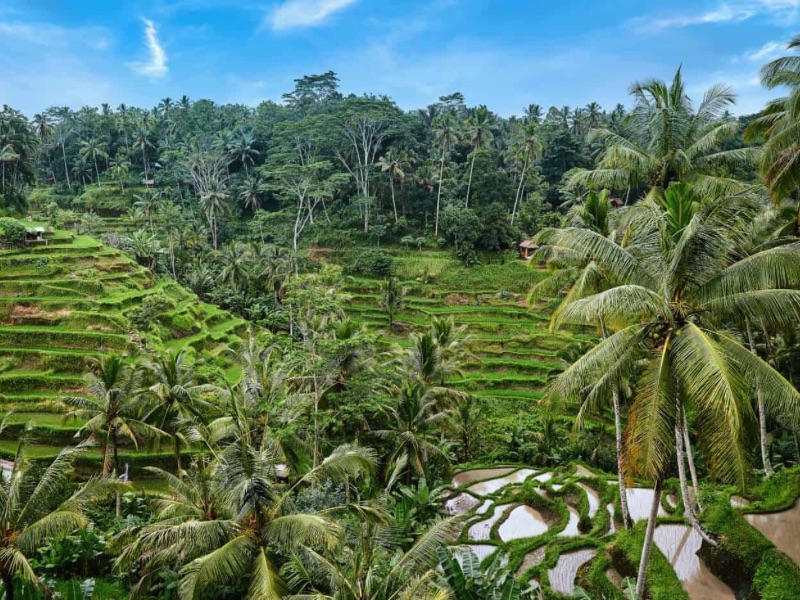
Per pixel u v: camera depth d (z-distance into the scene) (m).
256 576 12.23
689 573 16.91
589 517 22.41
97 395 22.80
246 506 13.37
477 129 67.25
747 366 10.88
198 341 40.53
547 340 49.25
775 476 20.27
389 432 26.17
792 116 15.34
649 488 23.78
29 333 35.38
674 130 22.20
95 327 37.66
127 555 13.01
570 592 17.48
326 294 27.23
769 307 10.68
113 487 14.25
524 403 41.12
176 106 103.62
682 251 11.22
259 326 49.75
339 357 24.88
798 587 14.38
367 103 65.44
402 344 49.84
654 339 12.35
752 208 13.02
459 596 13.70
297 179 65.69
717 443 10.55
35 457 27.03
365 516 14.75
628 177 23.53
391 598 11.72
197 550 13.13
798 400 10.21
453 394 29.91
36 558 17.78
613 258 12.96
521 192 72.38
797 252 10.48
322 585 13.66
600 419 37.84
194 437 20.83
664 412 11.05
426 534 13.13
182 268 61.97
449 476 29.92
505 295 56.75
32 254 45.53
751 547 16.23
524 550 20.33
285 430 21.45
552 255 18.66
